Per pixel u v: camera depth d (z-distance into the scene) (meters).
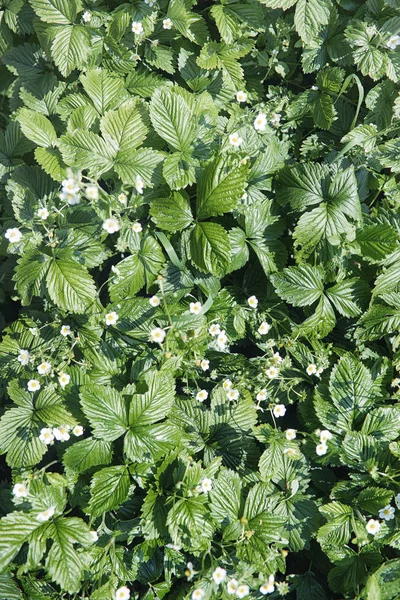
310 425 0.95
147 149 0.92
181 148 0.92
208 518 0.88
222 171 0.91
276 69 1.02
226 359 0.95
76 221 0.92
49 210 0.94
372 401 0.95
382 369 0.97
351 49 1.01
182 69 1.01
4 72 1.10
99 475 0.88
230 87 1.00
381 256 0.94
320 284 0.95
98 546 0.88
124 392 0.90
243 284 0.99
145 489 0.91
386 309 0.96
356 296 0.96
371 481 0.93
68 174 0.86
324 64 1.03
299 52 1.05
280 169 0.96
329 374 0.97
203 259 0.91
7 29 1.04
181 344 0.92
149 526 0.88
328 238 0.93
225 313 0.95
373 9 1.01
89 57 0.99
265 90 1.06
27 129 0.92
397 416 0.94
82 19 0.98
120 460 0.91
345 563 0.91
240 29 1.00
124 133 0.92
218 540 0.90
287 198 0.95
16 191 0.95
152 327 0.93
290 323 0.95
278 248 0.96
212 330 0.91
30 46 1.04
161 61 1.00
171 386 0.90
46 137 0.93
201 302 0.94
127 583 0.92
